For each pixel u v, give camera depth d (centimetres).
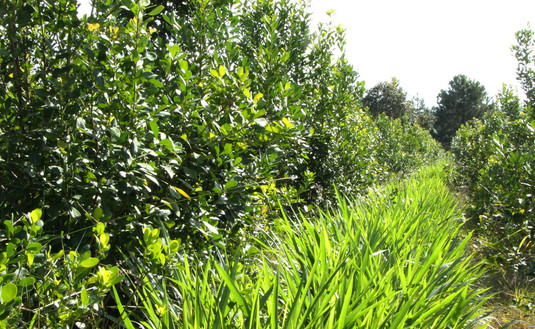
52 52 296
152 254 232
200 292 242
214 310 217
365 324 231
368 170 930
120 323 220
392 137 1758
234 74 400
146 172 281
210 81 383
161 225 277
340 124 779
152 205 300
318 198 744
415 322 247
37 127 289
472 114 6538
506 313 474
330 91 755
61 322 194
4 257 179
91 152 301
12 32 265
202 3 407
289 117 427
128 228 289
